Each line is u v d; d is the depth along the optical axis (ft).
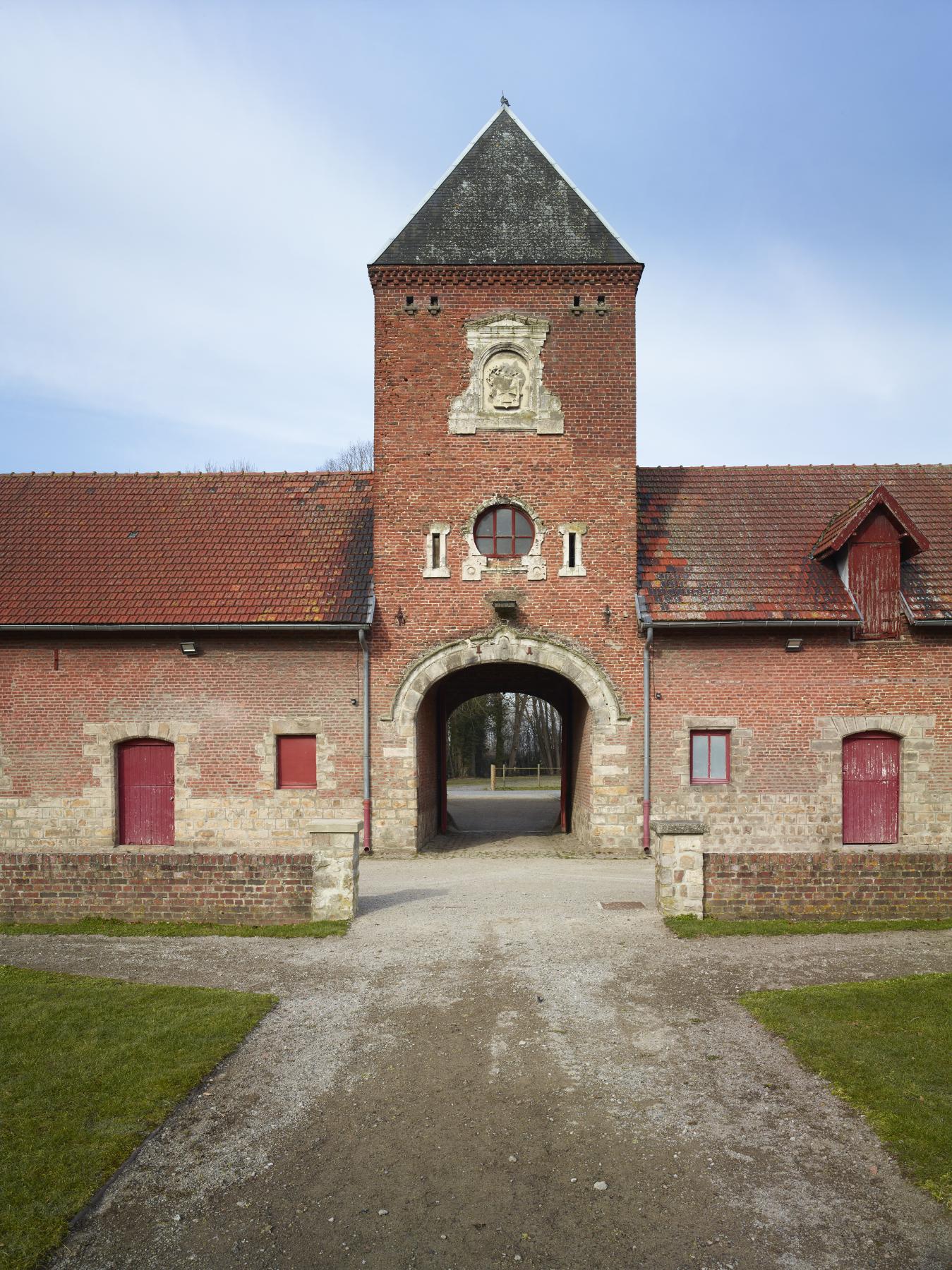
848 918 36.27
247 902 37.24
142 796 54.34
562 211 56.08
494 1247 16.29
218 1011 27.25
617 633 53.98
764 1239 16.44
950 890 36.24
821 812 53.11
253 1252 16.17
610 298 54.90
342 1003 28.40
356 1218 17.17
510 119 58.90
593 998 28.53
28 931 36.27
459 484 54.85
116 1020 26.53
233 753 53.62
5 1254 15.80
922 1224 16.79
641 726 53.62
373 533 58.44
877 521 53.78
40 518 60.85
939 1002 27.20
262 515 61.26
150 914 37.32
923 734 53.16
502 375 54.95
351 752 53.78
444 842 62.49
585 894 42.63
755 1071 23.21
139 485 64.13
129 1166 19.03
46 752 53.67
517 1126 20.62
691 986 29.35
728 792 53.21
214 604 53.78
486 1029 26.18
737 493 61.41
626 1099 21.86
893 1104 21.04
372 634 54.08
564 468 54.75
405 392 55.01
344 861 37.32
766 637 53.47
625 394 54.85
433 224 55.67
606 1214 17.24
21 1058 23.90
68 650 53.78
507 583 54.39
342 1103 21.80
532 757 187.73
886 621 53.42
